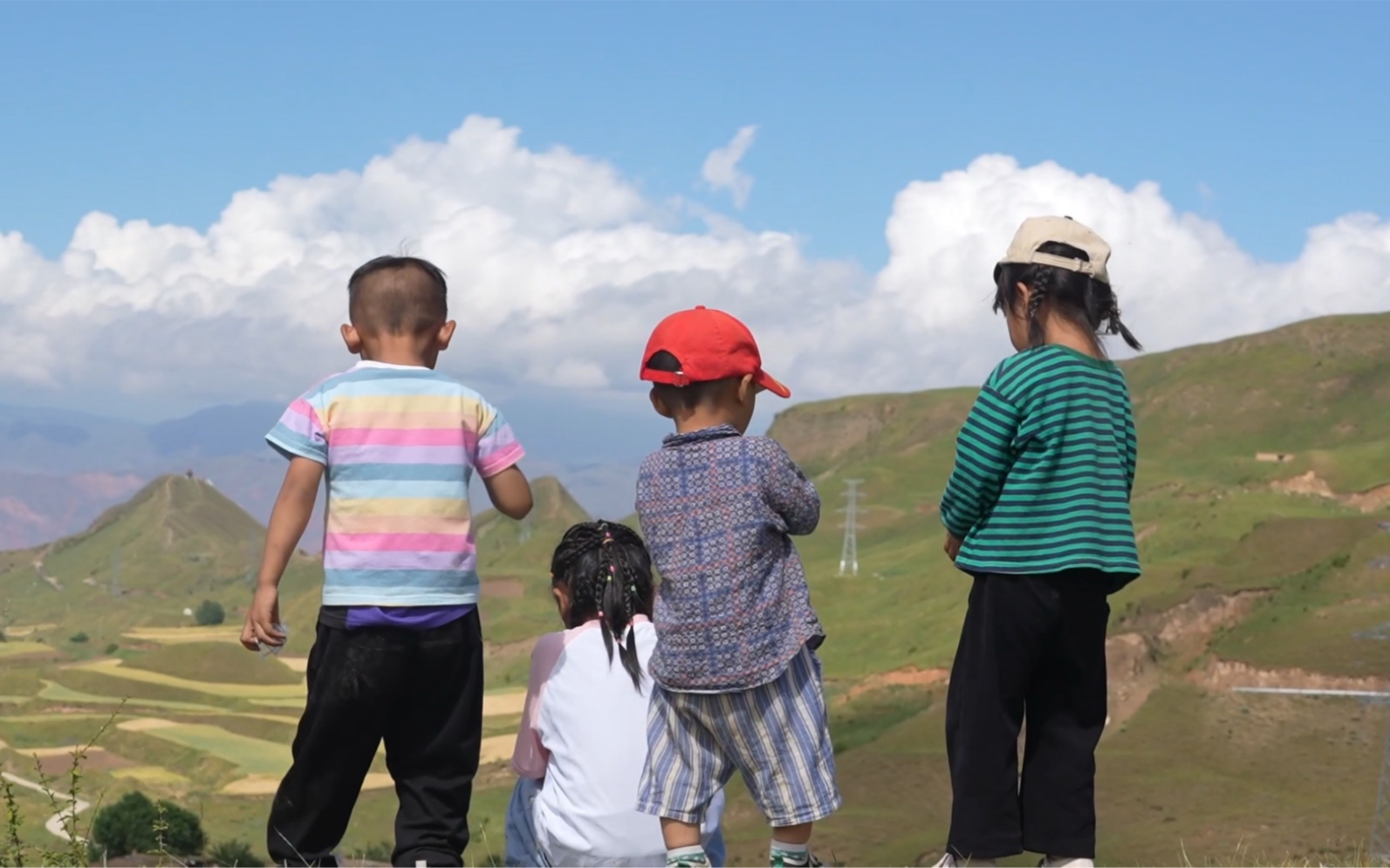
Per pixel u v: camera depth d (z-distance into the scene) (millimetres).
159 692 161500
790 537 4387
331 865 4680
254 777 111500
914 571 161250
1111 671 79375
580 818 4656
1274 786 61219
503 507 4809
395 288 4773
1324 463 136875
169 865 5039
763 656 4141
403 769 4586
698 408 4398
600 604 4879
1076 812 4570
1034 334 4770
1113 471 4594
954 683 4766
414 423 4590
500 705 134250
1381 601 79000
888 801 66688
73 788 4500
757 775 4215
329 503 4551
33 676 167375
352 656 4418
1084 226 4816
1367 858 8820
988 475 4574
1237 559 91625
